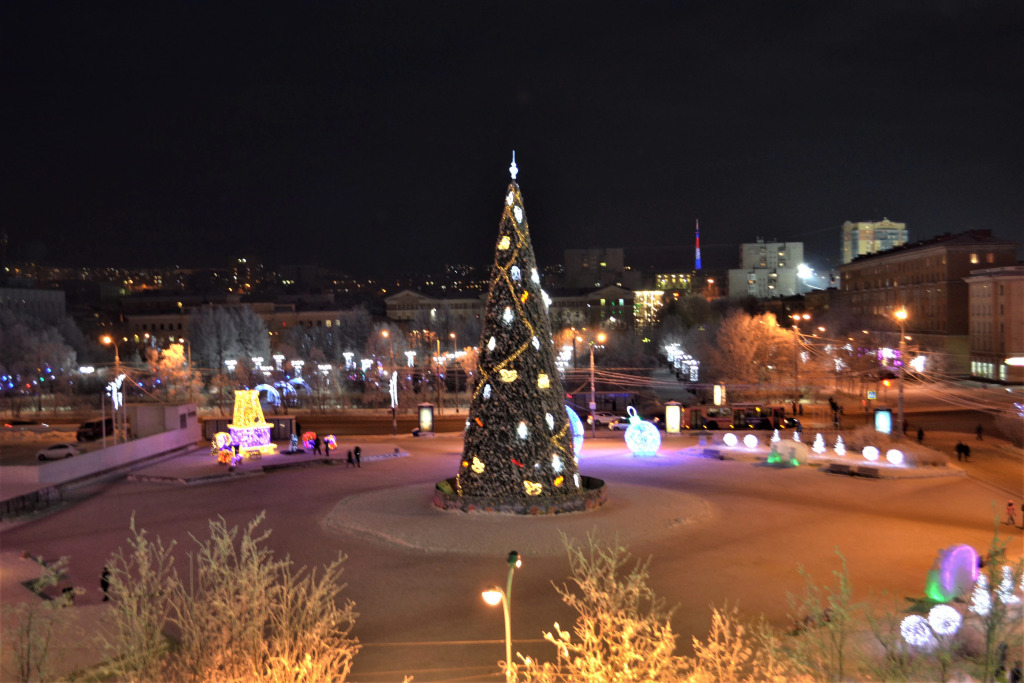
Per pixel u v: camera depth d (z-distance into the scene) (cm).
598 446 5384
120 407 5750
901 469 4203
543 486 3097
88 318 15288
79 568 2598
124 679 1020
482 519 3014
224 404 8381
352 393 9250
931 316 10988
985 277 9231
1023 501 3488
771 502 3469
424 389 8875
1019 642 1169
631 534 2836
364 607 2205
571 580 2389
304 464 4588
